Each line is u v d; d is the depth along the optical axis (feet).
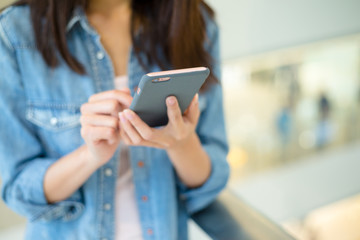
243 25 5.49
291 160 8.63
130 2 2.72
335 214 9.37
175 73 1.69
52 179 2.32
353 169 9.54
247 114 7.32
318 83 7.68
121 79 2.62
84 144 2.46
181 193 2.80
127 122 1.89
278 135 8.05
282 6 5.71
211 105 2.85
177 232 2.87
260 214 2.64
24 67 2.40
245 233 2.45
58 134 2.50
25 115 2.45
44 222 2.61
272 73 6.78
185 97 1.92
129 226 2.60
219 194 2.92
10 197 2.41
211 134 2.92
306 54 6.88
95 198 2.54
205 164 2.62
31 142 2.47
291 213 8.83
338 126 8.98
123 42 2.67
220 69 2.97
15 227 4.94
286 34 5.96
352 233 9.46
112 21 2.67
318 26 6.27
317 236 9.18
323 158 9.11
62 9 2.35
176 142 2.18
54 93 2.46
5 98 2.36
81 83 2.49
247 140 7.72
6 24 2.36
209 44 2.87
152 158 2.63
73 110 2.49
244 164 7.98
